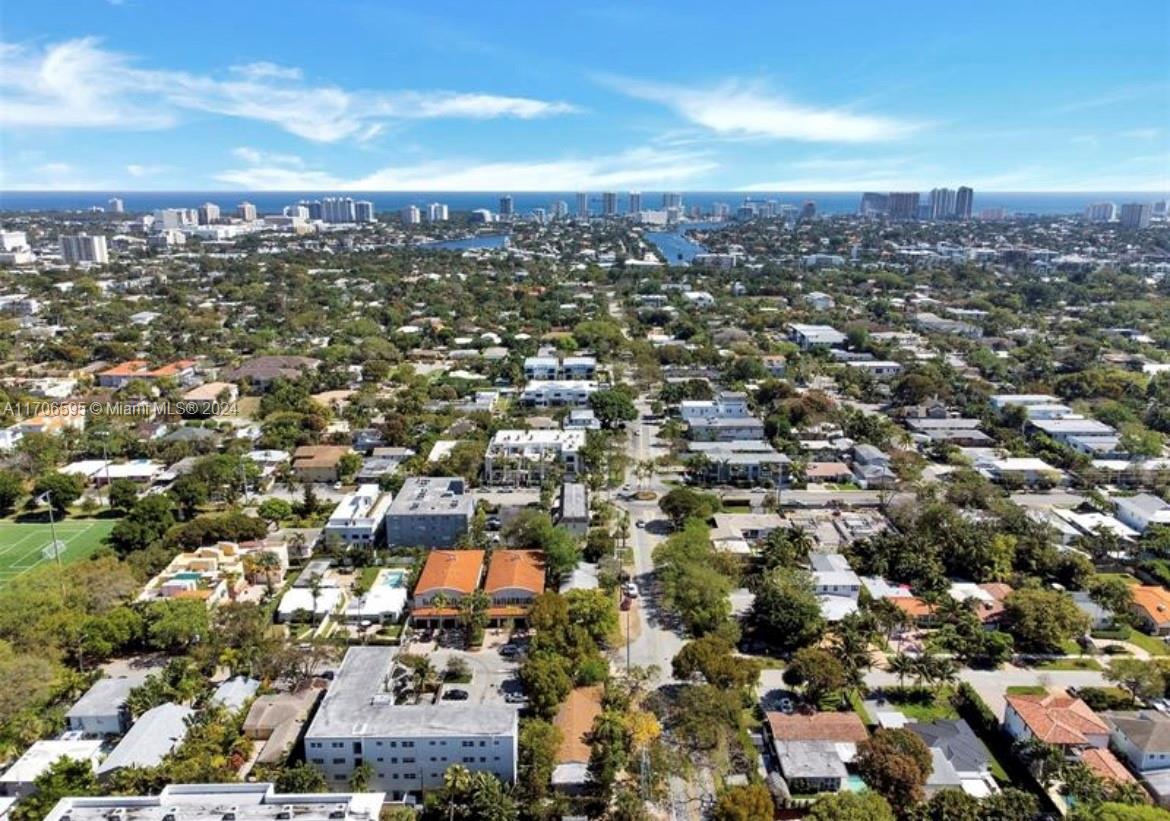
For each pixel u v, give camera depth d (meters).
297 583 181.50
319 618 169.62
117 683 139.75
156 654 155.75
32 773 119.94
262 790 106.44
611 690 135.62
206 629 153.62
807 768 121.00
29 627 148.25
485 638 163.75
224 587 174.62
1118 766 121.69
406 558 198.00
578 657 145.12
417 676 142.50
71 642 149.50
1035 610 158.88
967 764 123.25
